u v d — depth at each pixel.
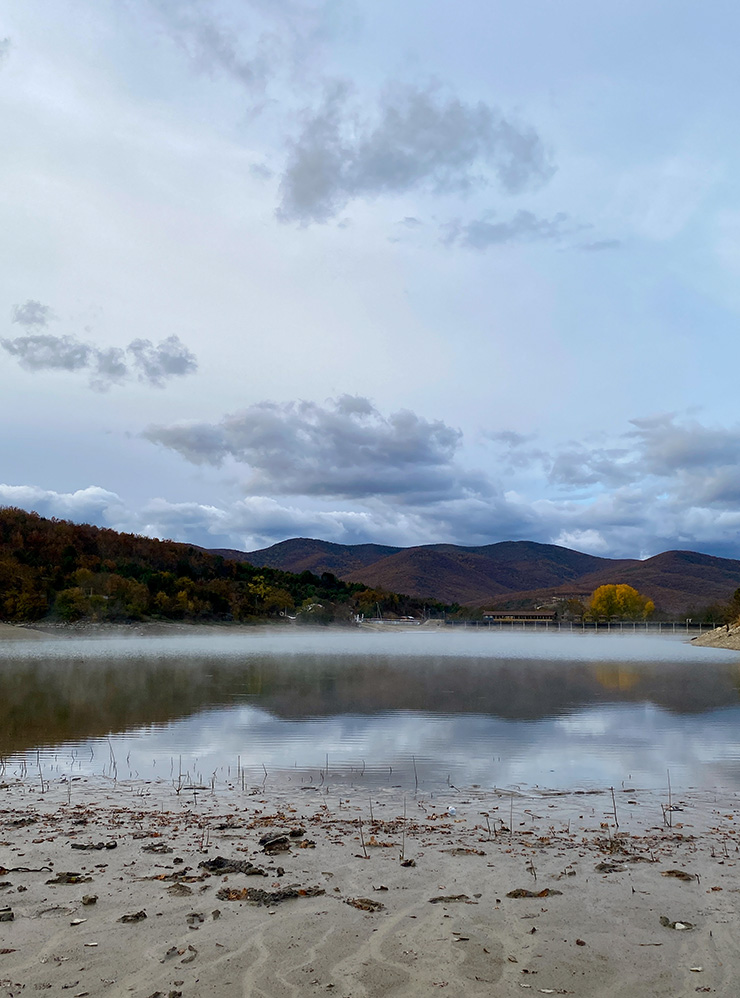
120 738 17.81
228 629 118.94
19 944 6.39
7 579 102.56
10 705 23.97
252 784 13.11
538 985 5.79
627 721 20.92
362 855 9.00
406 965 6.09
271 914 7.11
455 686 31.44
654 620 181.12
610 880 8.14
